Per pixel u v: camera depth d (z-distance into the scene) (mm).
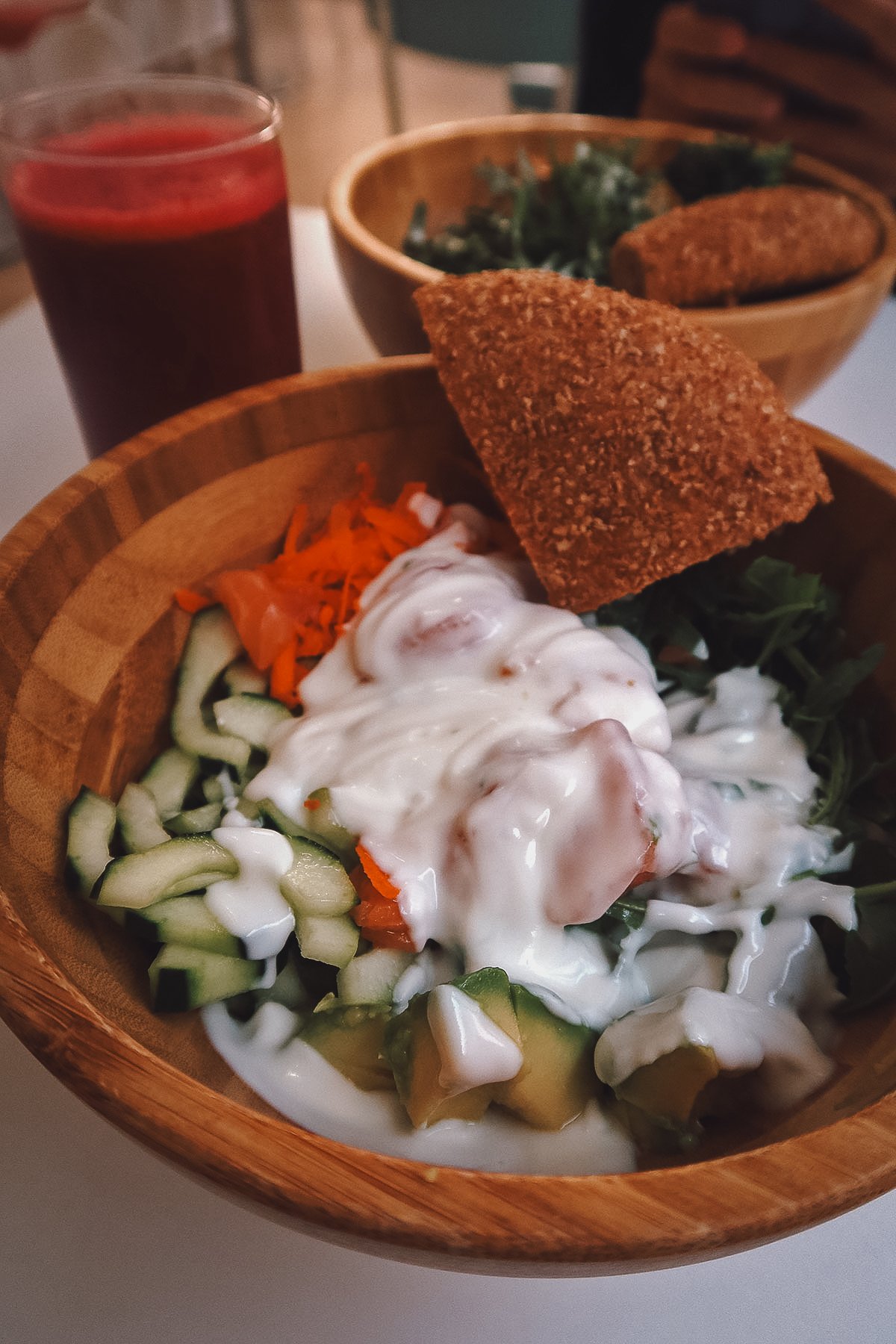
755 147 420
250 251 302
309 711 263
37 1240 194
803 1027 215
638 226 362
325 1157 150
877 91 519
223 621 269
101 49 1087
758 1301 193
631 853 221
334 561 279
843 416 399
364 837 235
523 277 277
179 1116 153
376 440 287
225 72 1268
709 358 265
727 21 550
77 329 305
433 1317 189
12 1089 213
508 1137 200
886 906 231
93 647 238
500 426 264
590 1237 144
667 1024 204
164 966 206
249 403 263
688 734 266
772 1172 151
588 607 263
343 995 215
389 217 418
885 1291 194
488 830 225
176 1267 192
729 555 289
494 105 1325
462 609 260
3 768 207
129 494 246
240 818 240
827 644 271
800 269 355
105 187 284
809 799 254
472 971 220
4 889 184
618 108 667
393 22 983
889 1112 160
